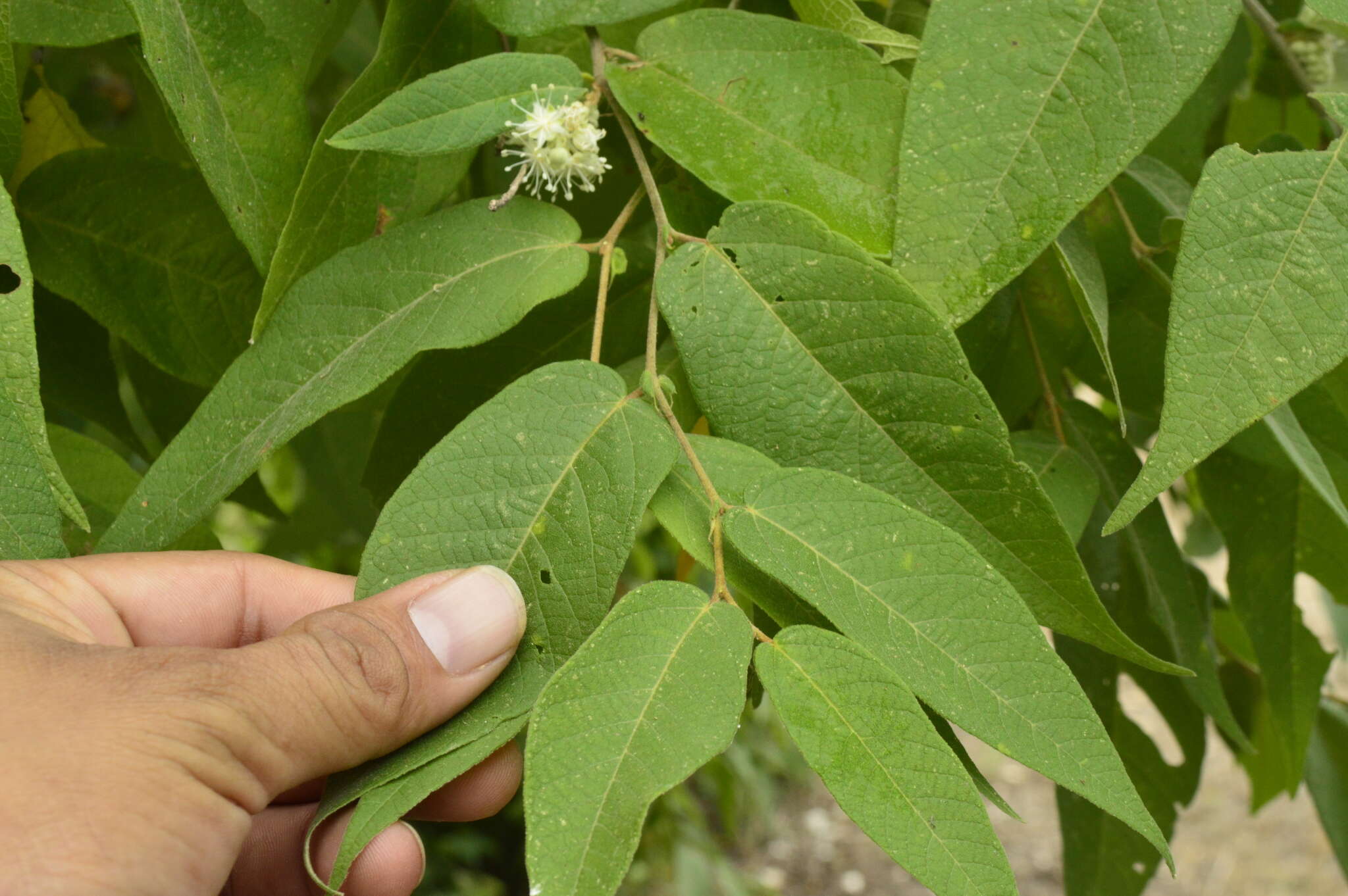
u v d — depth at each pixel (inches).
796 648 13.3
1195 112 18.1
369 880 15.7
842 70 15.1
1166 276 16.1
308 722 13.9
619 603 13.3
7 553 13.8
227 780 14.1
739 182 14.9
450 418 16.3
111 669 14.1
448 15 16.0
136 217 16.6
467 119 14.8
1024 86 14.3
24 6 15.3
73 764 13.8
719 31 15.3
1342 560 17.3
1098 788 13.0
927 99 14.3
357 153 15.4
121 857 13.8
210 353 16.9
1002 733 13.1
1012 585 14.0
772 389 14.2
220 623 16.6
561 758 12.7
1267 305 13.6
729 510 13.7
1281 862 80.3
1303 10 19.7
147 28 14.4
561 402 14.1
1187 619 16.8
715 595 13.5
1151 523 16.8
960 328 16.2
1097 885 18.7
